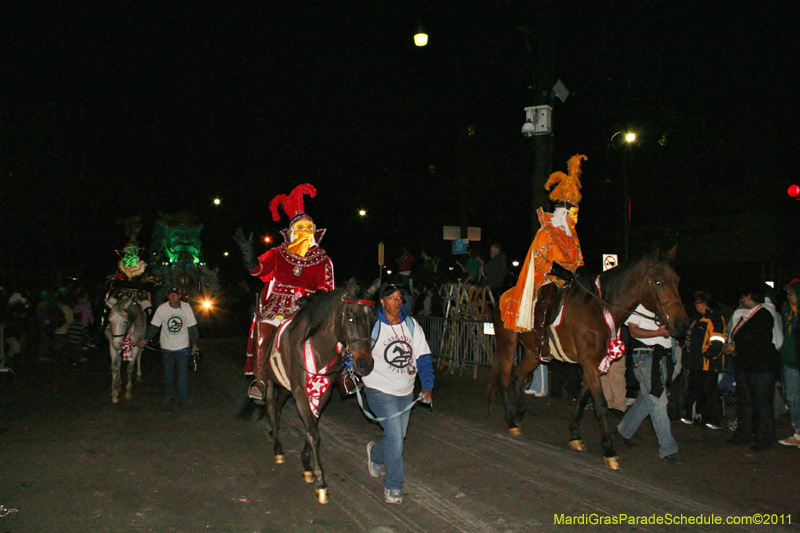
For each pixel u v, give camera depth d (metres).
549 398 11.55
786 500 6.00
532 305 8.30
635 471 6.93
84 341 17.44
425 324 16.28
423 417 9.89
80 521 5.52
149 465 7.21
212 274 26.45
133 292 11.42
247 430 9.05
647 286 7.09
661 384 7.38
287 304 7.48
